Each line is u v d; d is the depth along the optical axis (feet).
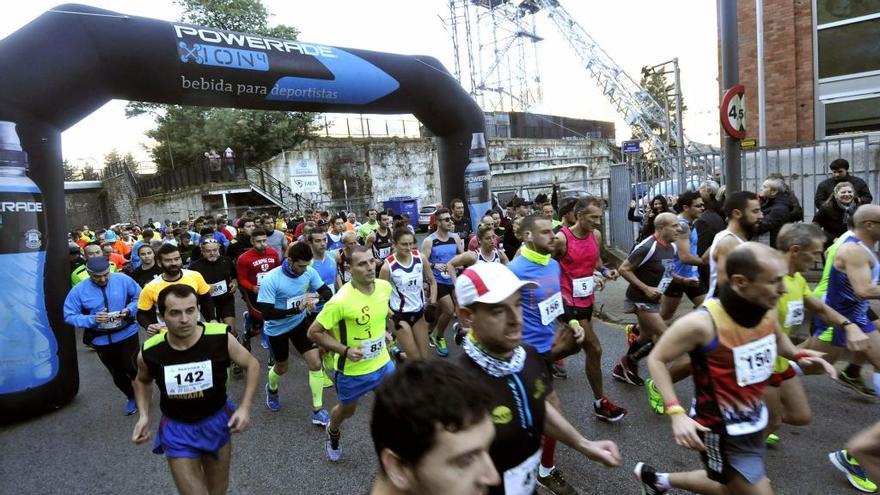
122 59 21.84
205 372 9.25
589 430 13.83
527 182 102.83
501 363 6.35
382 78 31.27
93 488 13.19
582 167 113.29
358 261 12.30
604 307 26.58
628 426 13.94
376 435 3.90
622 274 15.16
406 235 17.52
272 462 13.67
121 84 22.35
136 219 102.06
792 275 11.14
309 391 18.89
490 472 3.87
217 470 9.75
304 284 16.56
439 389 3.76
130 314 17.57
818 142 25.31
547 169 105.70
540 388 6.65
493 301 5.98
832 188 21.93
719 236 13.03
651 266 15.15
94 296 17.47
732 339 7.72
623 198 36.19
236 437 15.33
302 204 85.40
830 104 31.94
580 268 14.08
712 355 7.84
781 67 32.83
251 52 26.04
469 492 3.75
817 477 10.98
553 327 12.10
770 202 21.58
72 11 20.26
